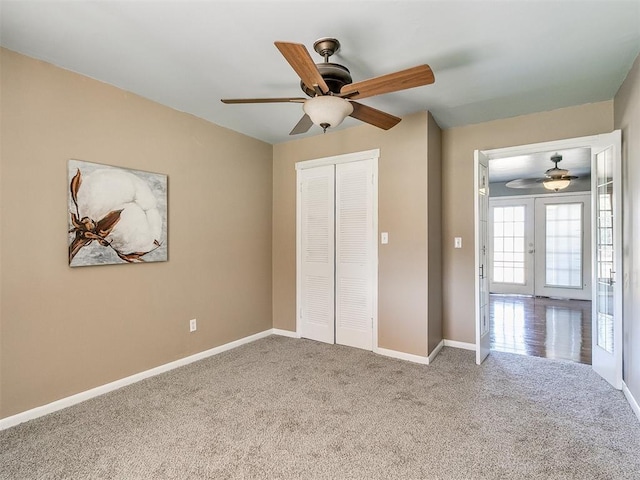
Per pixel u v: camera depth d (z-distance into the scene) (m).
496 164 5.23
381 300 3.45
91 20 1.85
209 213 3.42
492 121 3.49
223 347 3.55
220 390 2.62
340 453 1.86
